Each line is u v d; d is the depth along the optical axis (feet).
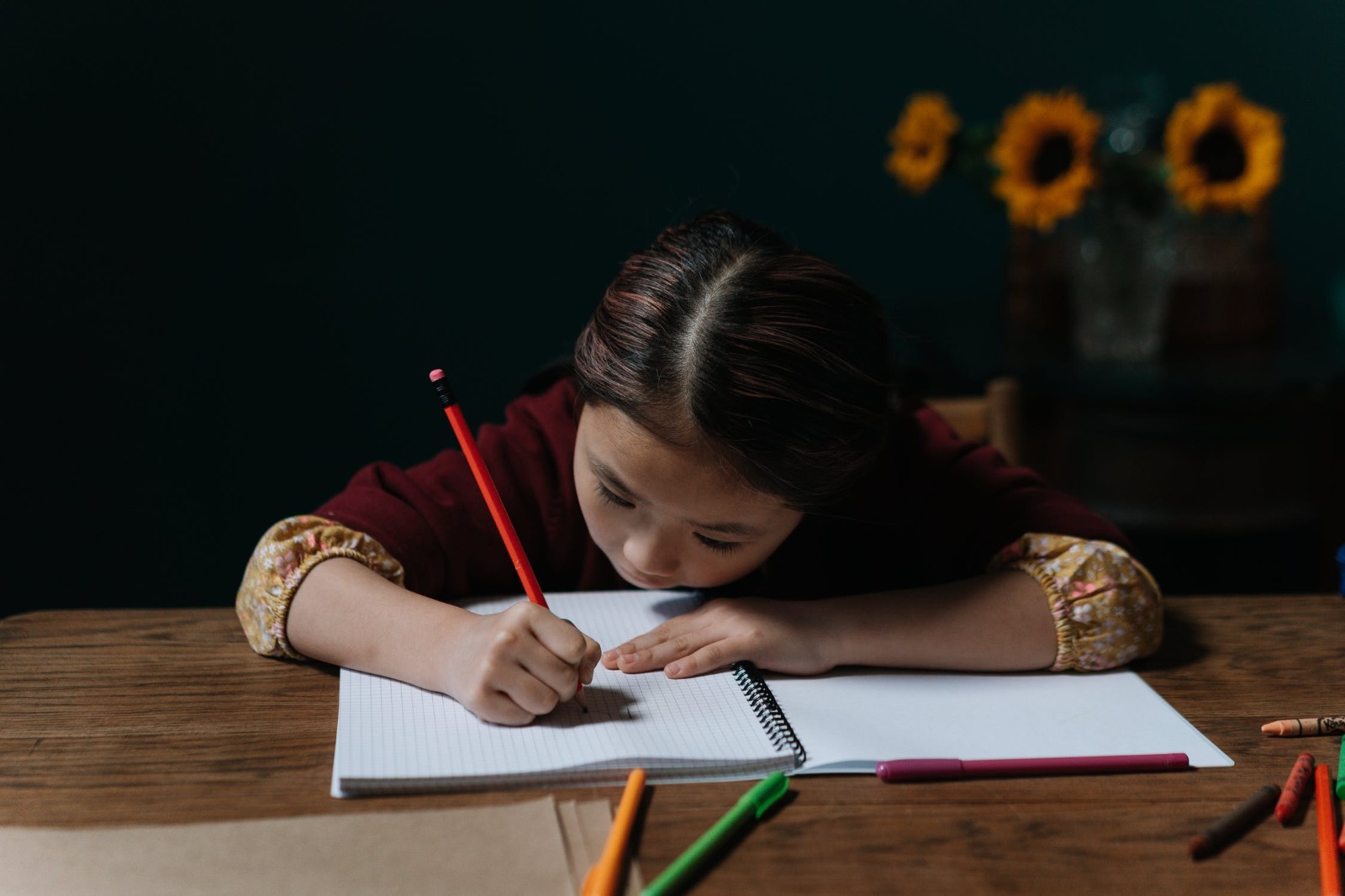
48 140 6.35
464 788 2.19
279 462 6.91
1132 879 2.02
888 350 2.78
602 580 3.43
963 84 7.50
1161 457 5.43
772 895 1.94
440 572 3.05
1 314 6.41
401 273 6.95
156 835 1.99
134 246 6.54
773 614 2.74
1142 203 5.76
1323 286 7.77
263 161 6.66
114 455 6.67
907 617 2.79
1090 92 7.57
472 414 7.14
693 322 2.49
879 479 3.36
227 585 6.91
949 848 2.08
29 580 6.65
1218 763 2.40
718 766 2.26
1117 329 5.95
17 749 2.31
